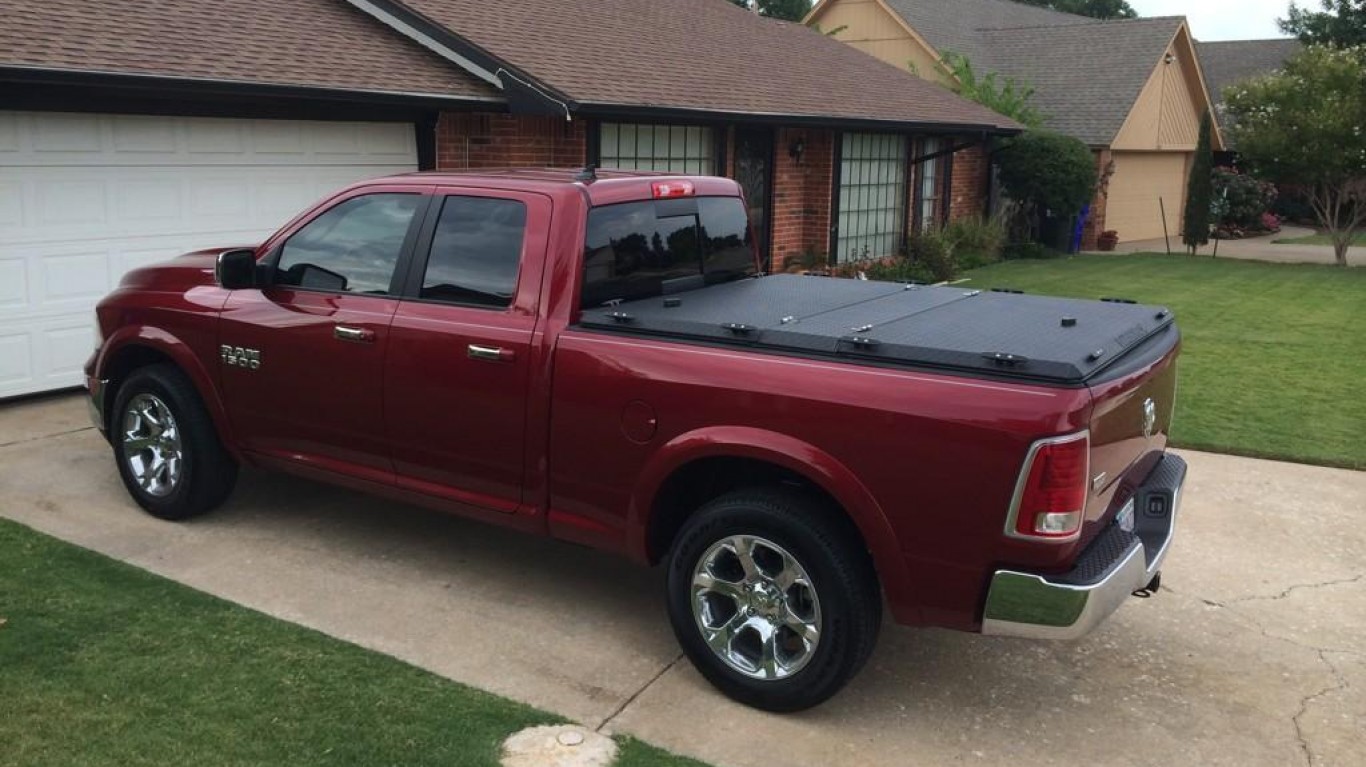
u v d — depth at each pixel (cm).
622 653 437
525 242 444
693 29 1547
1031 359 345
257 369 517
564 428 428
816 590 375
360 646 431
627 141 1190
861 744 376
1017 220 2145
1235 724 395
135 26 830
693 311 441
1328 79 2028
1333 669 438
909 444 353
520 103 966
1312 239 2783
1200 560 552
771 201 1446
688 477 419
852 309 453
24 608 448
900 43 2627
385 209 487
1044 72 2558
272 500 605
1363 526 605
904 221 1756
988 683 422
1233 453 743
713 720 388
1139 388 380
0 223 743
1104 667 437
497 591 492
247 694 387
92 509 579
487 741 364
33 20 766
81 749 349
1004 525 342
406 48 1017
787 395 375
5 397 770
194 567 507
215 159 848
